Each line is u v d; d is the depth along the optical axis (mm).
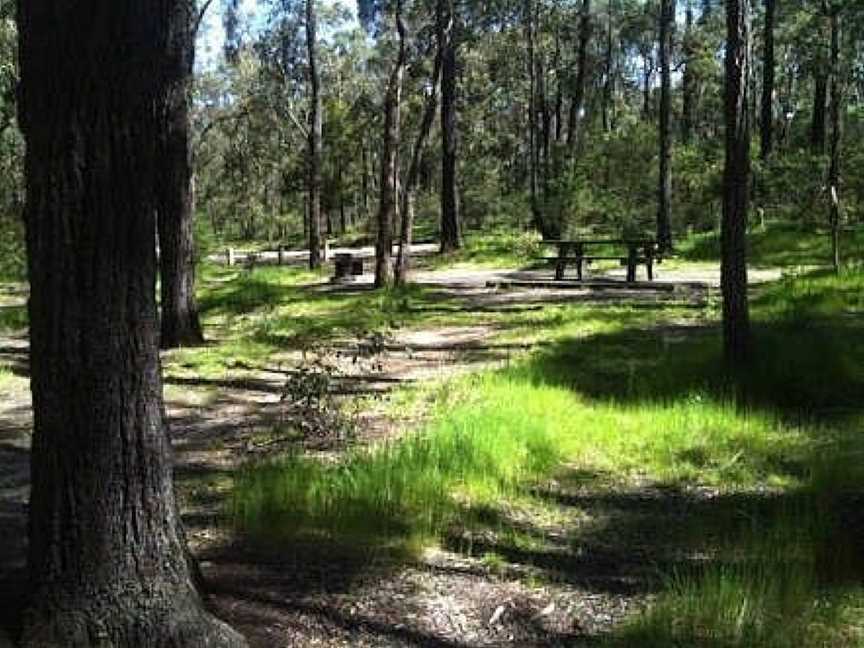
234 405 9891
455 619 4840
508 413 7977
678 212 36438
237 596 4945
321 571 5324
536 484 7020
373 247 47188
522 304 17781
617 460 7629
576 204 34344
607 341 12969
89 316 3871
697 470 7426
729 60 10133
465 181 53156
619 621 4863
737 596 4816
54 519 3920
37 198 3863
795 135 53094
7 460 7891
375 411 9242
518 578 5371
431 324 15578
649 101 64062
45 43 3787
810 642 4504
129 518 3959
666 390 9680
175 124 13383
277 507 6125
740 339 10320
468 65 53938
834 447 7840
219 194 69688
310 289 21766
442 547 5766
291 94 49750
